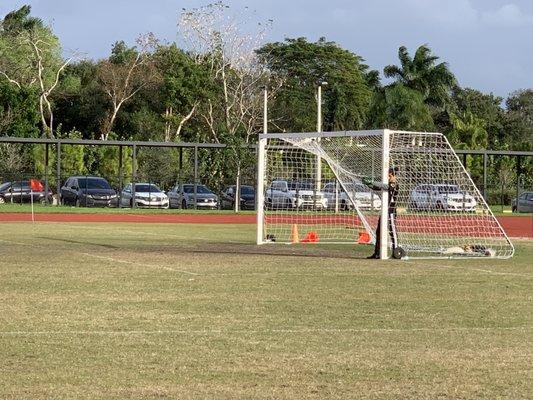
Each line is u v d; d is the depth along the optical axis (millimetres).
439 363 13961
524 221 61250
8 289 21438
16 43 110438
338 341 15562
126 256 30172
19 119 96500
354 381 12789
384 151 30688
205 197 75500
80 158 82562
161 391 12125
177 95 103250
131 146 77688
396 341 15625
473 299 20766
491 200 87062
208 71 103625
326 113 114188
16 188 74750
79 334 15844
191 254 31328
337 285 23000
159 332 16125
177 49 106812
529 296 21375
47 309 18469
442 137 33000
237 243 37375
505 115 136125
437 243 38969
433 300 20516
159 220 56750
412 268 27531
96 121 113562
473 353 14703
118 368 13383
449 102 105312
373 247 36000
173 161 83500
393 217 30938
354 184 36625
